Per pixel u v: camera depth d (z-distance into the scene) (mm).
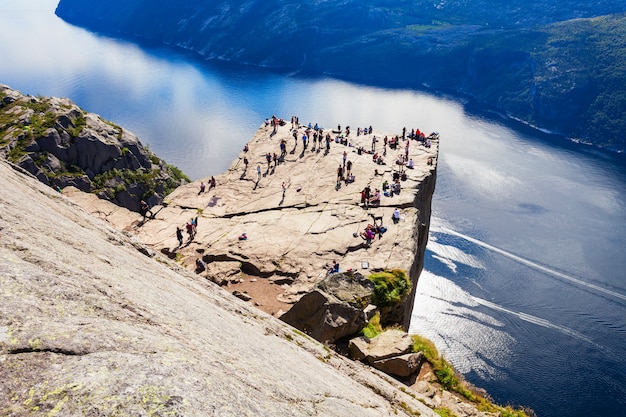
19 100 83312
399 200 44812
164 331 5234
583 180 160750
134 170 82000
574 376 78438
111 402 3088
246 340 7930
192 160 177375
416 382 18328
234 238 39438
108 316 4738
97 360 3594
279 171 53438
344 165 52750
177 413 3170
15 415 2820
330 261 35406
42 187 13836
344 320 20578
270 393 5277
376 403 10078
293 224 41312
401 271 27938
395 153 57938
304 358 10352
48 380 3186
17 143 70812
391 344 19375
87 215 13586
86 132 77062
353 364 14289
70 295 4672
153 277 9164
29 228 6672
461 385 18547
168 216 45281
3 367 3168
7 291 4062
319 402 6527
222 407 3654
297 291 31797
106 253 8469
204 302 9773
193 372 4055
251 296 31500
